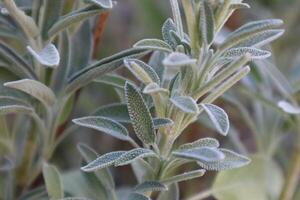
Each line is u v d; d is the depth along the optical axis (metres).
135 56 0.61
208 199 0.84
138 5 0.92
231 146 0.88
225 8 0.55
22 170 0.71
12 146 0.72
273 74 0.73
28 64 0.64
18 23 0.63
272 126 0.78
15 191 0.72
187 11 0.55
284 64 0.93
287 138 0.89
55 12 0.62
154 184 0.58
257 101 0.78
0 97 0.62
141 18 0.94
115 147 0.91
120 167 0.89
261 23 0.55
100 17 0.71
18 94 0.65
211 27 0.54
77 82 0.63
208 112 0.54
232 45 0.56
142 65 0.56
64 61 0.66
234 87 0.77
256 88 0.78
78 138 0.92
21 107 0.62
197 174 0.58
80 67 0.67
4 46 0.63
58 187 0.63
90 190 0.64
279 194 0.77
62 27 0.61
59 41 0.65
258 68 0.75
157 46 0.57
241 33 0.55
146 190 0.58
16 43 0.78
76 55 0.68
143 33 0.96
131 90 0.56
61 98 0.65
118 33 1.04
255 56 0.56
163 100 0.57
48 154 0.69
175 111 0.57
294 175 0.76
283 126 0.78
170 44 0.58
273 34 0.58
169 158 0.58
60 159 0.90
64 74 0.66
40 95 0.61
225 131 0.53
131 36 1.02
